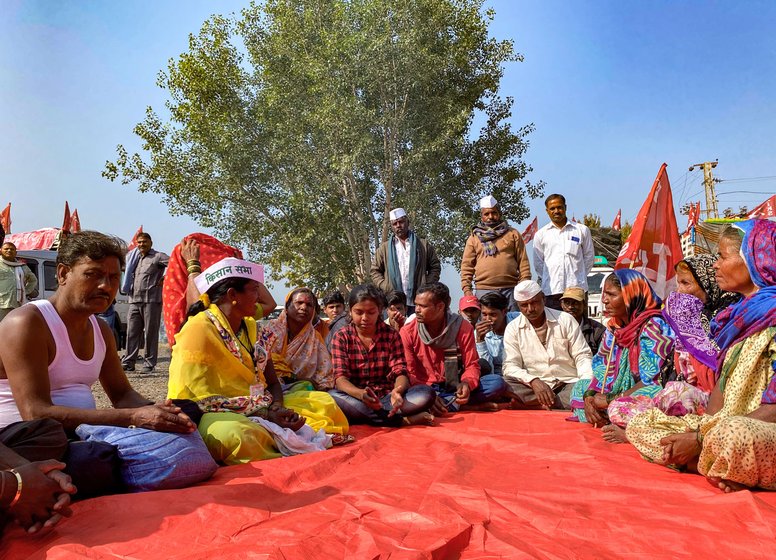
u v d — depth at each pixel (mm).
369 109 20812
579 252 7863
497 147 23219
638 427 3502
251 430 3678
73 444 2812
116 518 2494
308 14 21516
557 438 4207
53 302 2977
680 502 2740
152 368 10297
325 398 4543
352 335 5363
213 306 4016
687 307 4039
